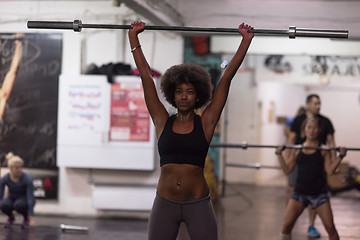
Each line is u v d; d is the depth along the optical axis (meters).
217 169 10.55
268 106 14.30
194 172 3.57
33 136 8.64
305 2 8.63
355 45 9.37
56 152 8.58
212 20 8.71
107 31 8.66
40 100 8.62
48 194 8.64
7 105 8.68
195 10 8.73
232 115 14.23
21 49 8.67
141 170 8.41
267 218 8.85
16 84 8.67
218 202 10.72
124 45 8.67
